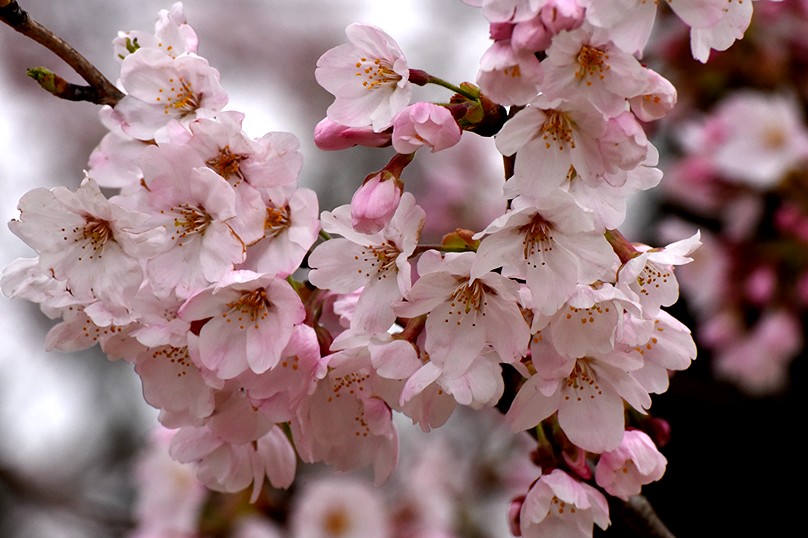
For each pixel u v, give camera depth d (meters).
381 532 1.16
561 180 0.89
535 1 0.87
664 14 1.30
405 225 0.90
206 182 0.89
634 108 0.88
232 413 0.93
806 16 1.26
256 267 0.91
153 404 0.92
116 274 0.90
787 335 1.27
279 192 0.91
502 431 1.29
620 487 0.92
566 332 0.89
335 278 0.90
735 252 1.30
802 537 1.22
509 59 0.87
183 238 0.90
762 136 1.26
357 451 0.93
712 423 1.27
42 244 0.90
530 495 0.92
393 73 0.90
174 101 0.92
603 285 0.89
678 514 1.25
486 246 0.89
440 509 1.20
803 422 1.27
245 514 1.13
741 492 1.25
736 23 0.90
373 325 0.90
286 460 0.96
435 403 0.91
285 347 0.90
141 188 0.92
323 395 0.92
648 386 0.92
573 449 0.93
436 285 0.89
